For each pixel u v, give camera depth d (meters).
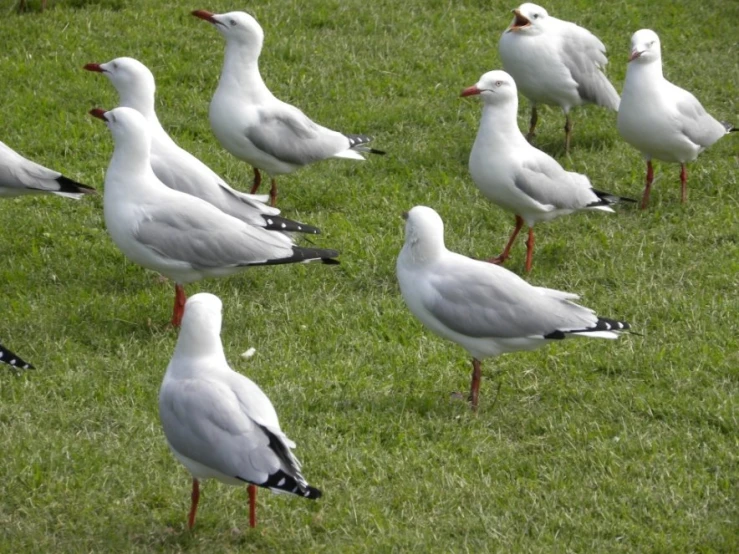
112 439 9.88
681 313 12.19
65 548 8.52
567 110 16.27
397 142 16.48
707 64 19.22
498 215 14.50
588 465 9.77
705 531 8.88
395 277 12.98
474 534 8.84
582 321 10.27
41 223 13.78
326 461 9.66
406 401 10.59
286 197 14.87
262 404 8.39
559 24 16.16
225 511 9.01
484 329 10.18
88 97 17.08
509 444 10.07
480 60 18.95
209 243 11.30
